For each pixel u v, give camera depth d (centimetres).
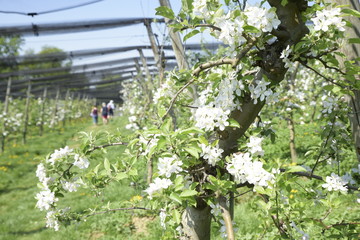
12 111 1986
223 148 210
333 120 259
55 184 254
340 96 255
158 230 580
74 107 3175
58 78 1814
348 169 652
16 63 1200
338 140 267
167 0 424
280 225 207
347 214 490
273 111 589
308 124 1132
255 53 203
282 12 193
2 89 1966
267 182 177
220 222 222
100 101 4903
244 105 207
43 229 664
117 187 817
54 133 2217
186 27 190
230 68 212
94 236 611
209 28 193
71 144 1625
